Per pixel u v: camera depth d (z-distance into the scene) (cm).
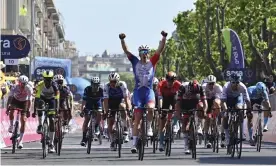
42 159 2097
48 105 2220
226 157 2233
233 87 2336
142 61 2100
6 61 4406
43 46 11238
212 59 6844
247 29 5544
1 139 2891
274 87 3853
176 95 2347
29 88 2438
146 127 2084
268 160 2097
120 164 1895
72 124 5894
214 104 2528
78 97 8650
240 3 5234
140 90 2097
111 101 2398
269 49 5553
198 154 2402
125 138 2930
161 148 2384
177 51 10162
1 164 1881
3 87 3600
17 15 7062
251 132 2845
